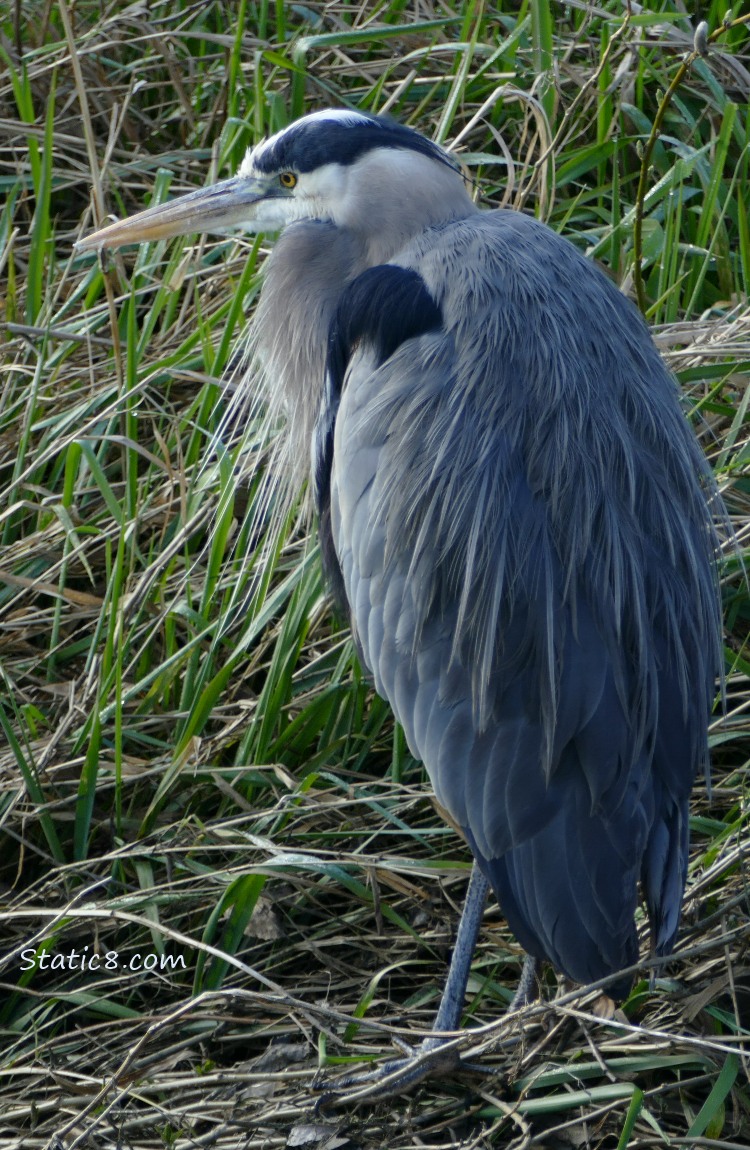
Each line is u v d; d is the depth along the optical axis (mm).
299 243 6477
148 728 7125
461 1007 5648
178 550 7645
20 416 8148
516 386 5465
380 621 5543
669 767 5316
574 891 5023
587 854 5043
